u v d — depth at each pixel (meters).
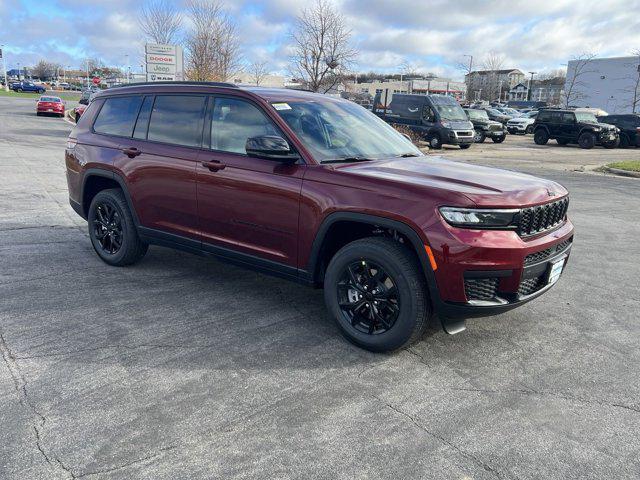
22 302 4.43
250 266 4.32
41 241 6.34
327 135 4.23
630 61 51.53
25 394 3.08
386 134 4.84
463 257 3.26
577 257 6.45
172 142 4.77
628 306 4.83
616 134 24.98
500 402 3.16
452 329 3.60
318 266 3.94
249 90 4.37
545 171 15.84
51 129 25.83
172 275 5.26
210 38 27.52
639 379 3.50
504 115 36.31
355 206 3.59
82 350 3.62
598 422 2.99
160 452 2.61
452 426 2.90
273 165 4.04
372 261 3.60
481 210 3.30
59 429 2.76
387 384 3.32
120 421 2.85
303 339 3.91
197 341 3.82
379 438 2.77
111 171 5.21
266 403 3.06
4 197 8.88
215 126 4.49
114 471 2.46
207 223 4.52
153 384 3.23
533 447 2.74
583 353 3.85
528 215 3.48
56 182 10.62
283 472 2.50
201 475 2.46
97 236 5.57
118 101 5.45
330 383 3.31
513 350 3.86
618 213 9.38
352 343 3.83
